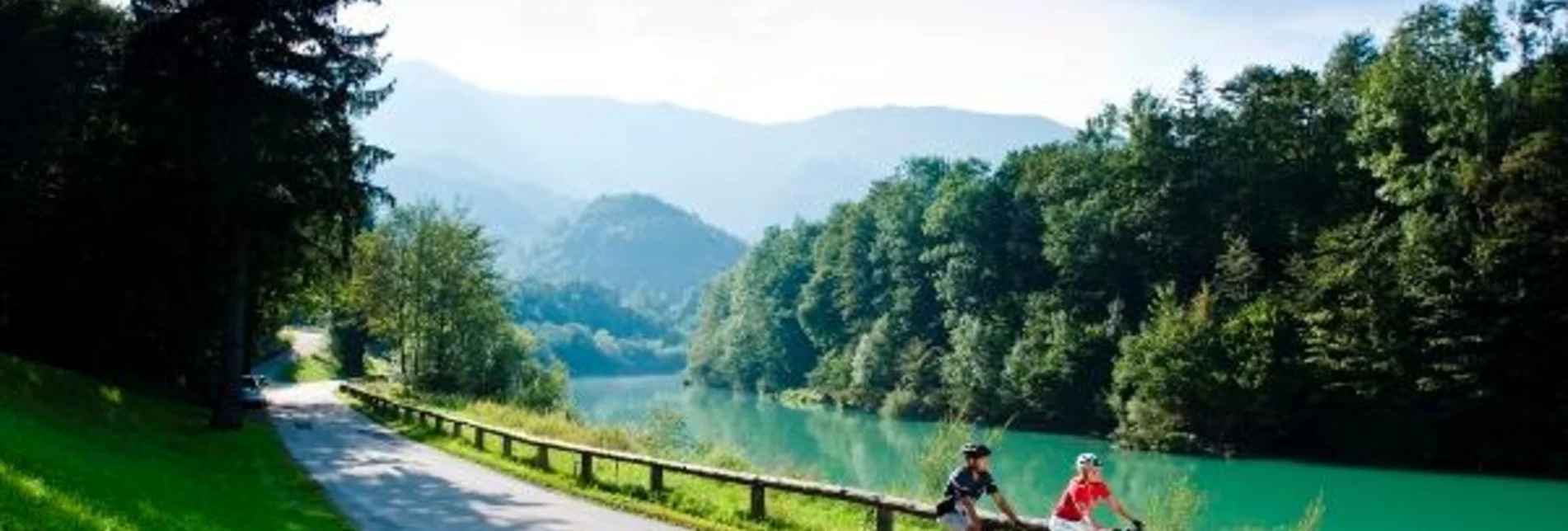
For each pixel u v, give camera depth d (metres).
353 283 74.25
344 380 89.12
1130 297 90.12
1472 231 62.69
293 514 21.08
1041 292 97.38
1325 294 67.31
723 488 26.88
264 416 48.84
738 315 168.75
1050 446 75.00
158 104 34.22
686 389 180.75
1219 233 84.06
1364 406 64.56
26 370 33.16
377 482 27.64
